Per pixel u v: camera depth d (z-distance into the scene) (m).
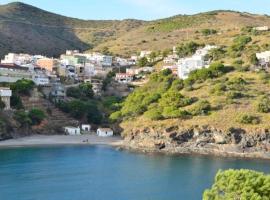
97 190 149.00
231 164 192.38
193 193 146.12
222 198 80.12
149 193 146.00
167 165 190.00
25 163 188.88
